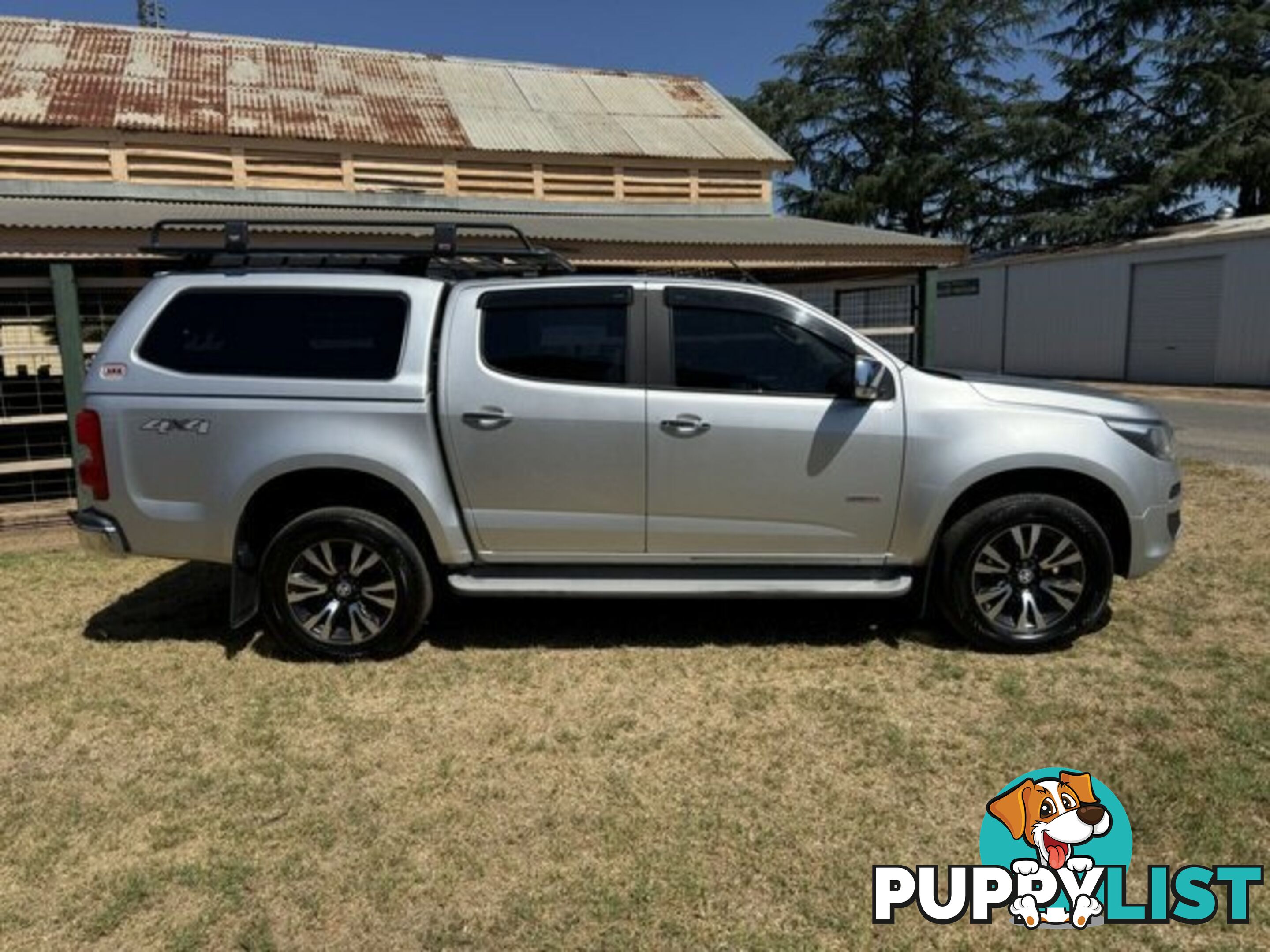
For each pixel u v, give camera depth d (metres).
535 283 4.16
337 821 3.00
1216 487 7.88
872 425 4.11
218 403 4.09
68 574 5.85
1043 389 4.37
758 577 4.29
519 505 4.16
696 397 4.10
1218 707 3.68
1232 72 24.98
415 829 2.95
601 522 4.18
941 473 4.11
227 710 3.82
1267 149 22.86
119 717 3.77
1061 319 21.56
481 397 4.09
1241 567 5.53
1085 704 3.75
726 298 4.15
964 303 24.48
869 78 34.31
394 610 4.26
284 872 2.74
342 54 13.64
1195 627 4.58
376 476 4.12
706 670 4.17
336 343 4.16
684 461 4.11
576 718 3.71
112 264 9.07
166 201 9.93
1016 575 4.25
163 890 2.66
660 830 2.94
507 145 11.59
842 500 4.16
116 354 4.17
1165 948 2.41
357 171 10.92
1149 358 19.50
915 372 4.21
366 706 3.85
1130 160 27.45
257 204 10.27
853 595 4.22
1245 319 17.47
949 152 33.59
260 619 4.93
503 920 2.53
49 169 9.54
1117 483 4.15
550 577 4.29
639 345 4.13
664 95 14.62
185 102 10.77
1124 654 4.26
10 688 4.06
